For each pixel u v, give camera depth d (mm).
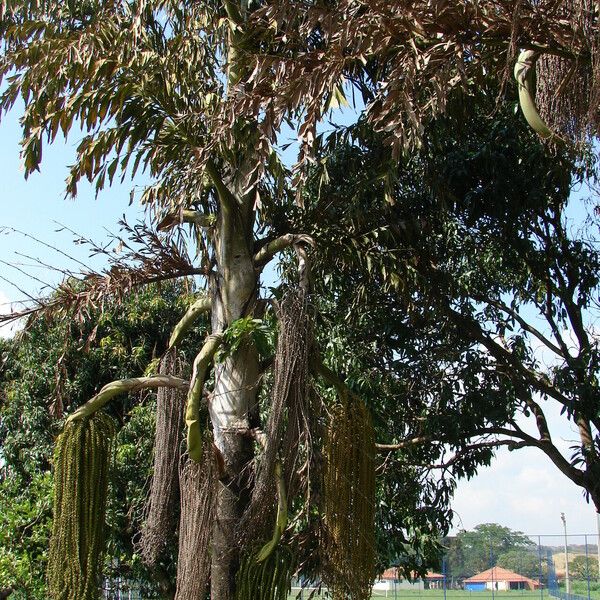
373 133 7969
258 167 6426
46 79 7102
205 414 7809
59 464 6250
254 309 6941
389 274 8883
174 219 7098
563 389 9820
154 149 7375
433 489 10594
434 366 10312
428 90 6902
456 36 5598
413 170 9719
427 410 10344
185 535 6180
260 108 6137
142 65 7020
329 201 8148
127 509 11344
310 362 6461
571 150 5750
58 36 7645
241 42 7254
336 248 8273
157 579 11805
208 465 6305
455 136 9820
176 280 8242
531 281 11383
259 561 6172
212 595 6355
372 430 6531
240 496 6520
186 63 7281
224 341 6688
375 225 8539
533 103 5418
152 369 7762
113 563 11789
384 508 10398
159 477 6852
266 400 7176
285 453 6051
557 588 21625
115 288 7242
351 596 6129
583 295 10898
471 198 9953
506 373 10547
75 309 7254
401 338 10500
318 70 5898
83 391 13703
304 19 6508
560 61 5441
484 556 24266
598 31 4770
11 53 7227
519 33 5367
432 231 9945
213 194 7602
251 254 7105
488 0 5289
